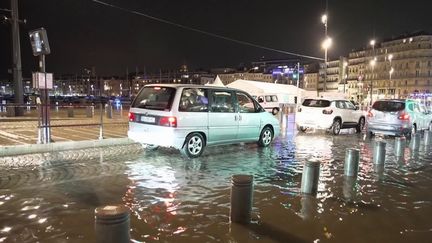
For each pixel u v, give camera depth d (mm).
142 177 7363
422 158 10938
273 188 6867
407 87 103562
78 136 12188
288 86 38062
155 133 9148
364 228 5000
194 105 9516
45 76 10164
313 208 5754
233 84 35438
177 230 4738
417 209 5910
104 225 3438
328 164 9445
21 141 10672
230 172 8023
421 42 100688
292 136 15773
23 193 6125
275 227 4914
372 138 15930
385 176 8266
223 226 4898
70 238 4414
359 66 122062
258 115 11422
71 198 5914
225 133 10281
